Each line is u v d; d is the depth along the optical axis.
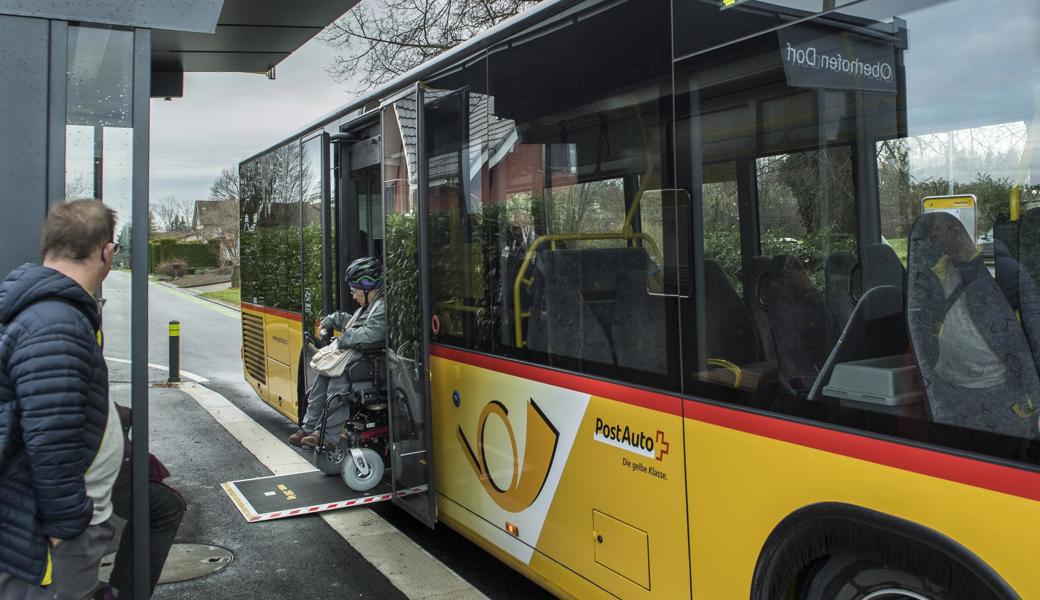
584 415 3.38
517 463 3.88
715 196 2.83
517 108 3.88
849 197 2.51
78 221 2.57
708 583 2.77
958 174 2.26
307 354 7.12
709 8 2.83
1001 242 2.15
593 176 3.36
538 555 3.73
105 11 3.05
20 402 2.38
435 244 4.68
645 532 3.04
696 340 2.83
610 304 3.24
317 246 7.00
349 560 4.81
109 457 2.69
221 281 48.91
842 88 2.50
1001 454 1.96
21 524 2.42
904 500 2.15
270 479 6.48
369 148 6.51
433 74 4.76
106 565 3.14
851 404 2.32
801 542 2.43
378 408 5.99
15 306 2.45
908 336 2.23
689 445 2.84
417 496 4.81
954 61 2.25
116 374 3.15
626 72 3.19
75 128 3.05
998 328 2.08
